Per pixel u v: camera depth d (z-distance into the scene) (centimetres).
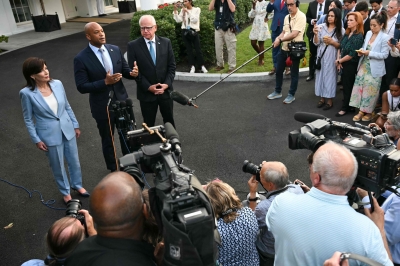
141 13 1019
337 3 670
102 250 152
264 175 283
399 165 192
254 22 861
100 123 465
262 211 268
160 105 525
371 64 556
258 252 279
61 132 412
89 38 435
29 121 397
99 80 444
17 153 580
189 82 859
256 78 831
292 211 189
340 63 593
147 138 250
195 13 833
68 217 228
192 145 569
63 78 942
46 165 540
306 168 492
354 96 595
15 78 961
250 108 690
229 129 614
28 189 480
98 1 1844
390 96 512
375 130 222
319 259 181
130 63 502
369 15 734
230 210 238
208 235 138
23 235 396
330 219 180
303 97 722
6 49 1271
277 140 568
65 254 212
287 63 661
